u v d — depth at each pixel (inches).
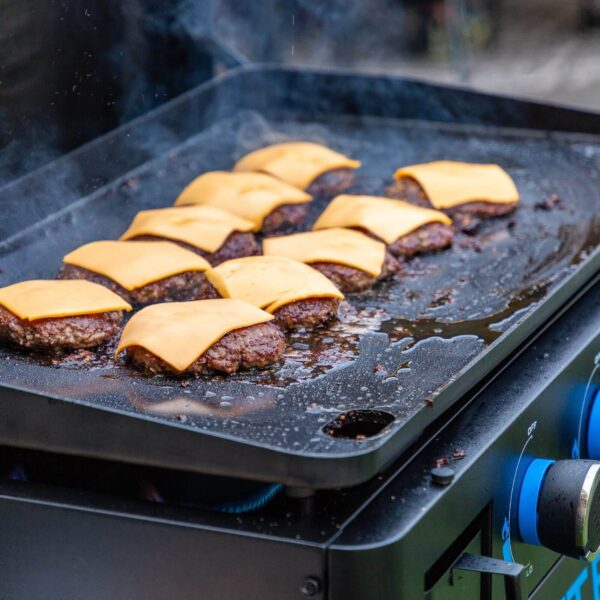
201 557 51.6
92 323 58.1
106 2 70.9
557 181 74.1
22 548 53.7
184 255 63.4
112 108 72.7
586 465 55.8
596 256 63.7
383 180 75.4
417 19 186.7
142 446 52.3
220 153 77.6
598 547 56.3
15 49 66.0
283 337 57.8
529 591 57.8
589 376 60.7
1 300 58.0
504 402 56.4
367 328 60.1
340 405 54.0
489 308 61.5
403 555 50.6
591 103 168.4
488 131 81.7
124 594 52.8
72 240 67.5
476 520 54.9
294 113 84.2
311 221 71.0
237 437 51.5
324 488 51.1
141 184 73.5
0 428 53.5
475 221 69.8
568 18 218.1
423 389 55.1
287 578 50.8
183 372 55.9
